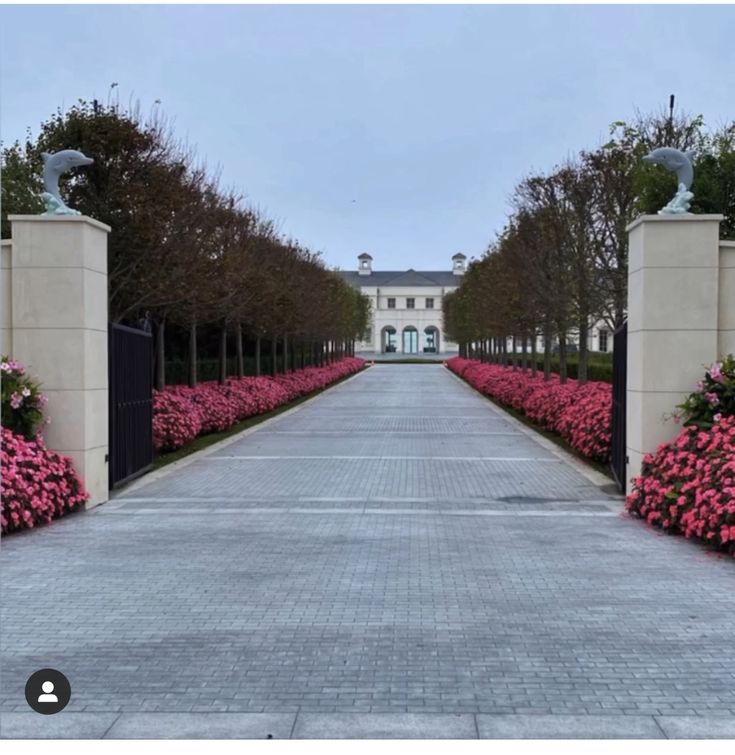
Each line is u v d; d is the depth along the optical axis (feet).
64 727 13.73
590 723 13.75
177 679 15.61
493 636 17.85
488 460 47.83
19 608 19.94
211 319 72.08
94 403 33.81
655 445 32.63
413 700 14.62
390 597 20.70
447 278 440.45
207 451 53.06
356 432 65.67
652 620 18.89
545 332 85.71
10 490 28.09
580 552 25.44
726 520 24.66
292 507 33.14
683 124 56.70
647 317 32.60
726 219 43.73
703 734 13.41
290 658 16.61
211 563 24.12
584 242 64.95
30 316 32.81
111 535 27.99
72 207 49.26
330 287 151.84
